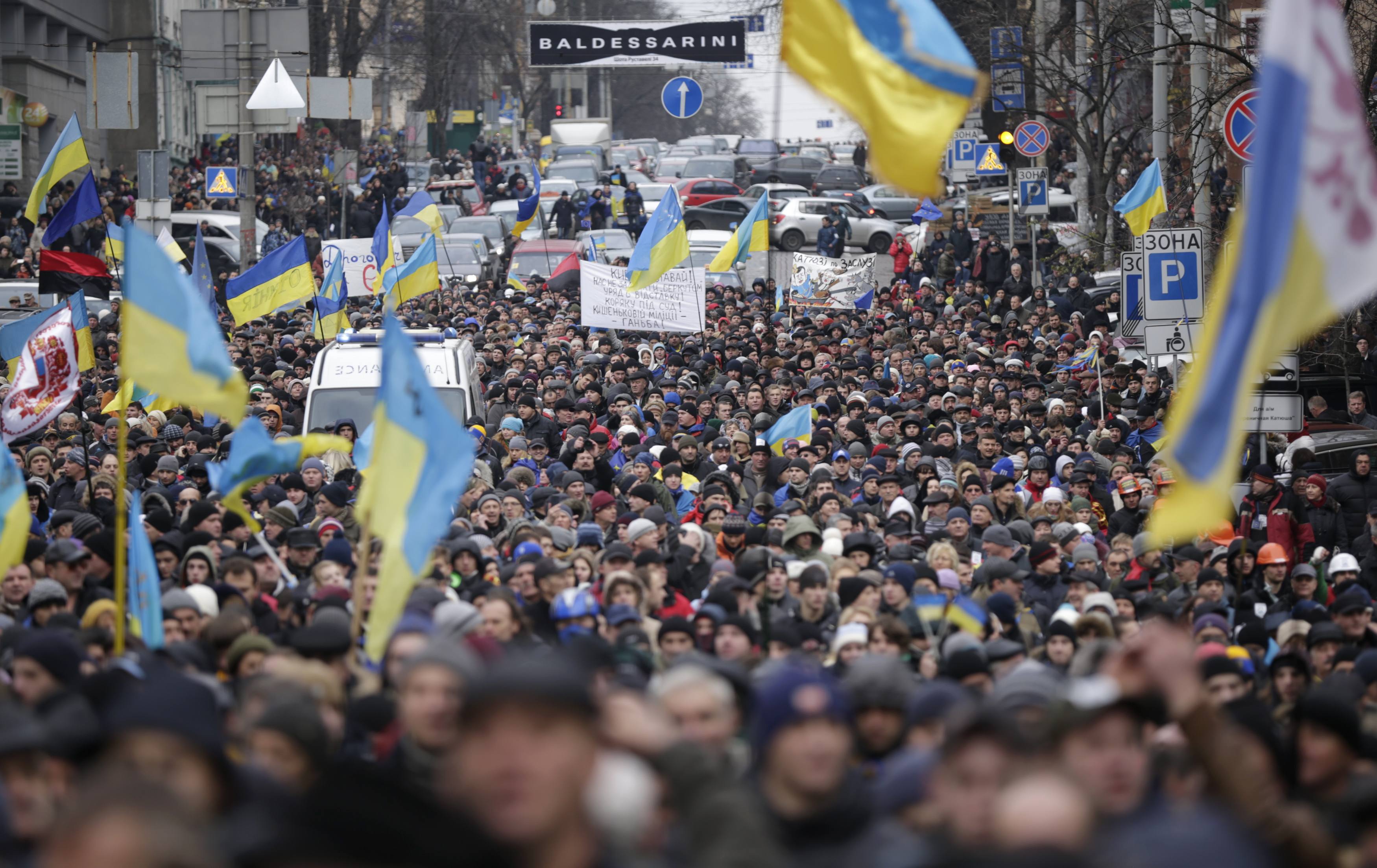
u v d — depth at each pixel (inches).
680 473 2042.3
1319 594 1569.9
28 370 1859.0
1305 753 712.4
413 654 721.6
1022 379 3046.3
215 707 562.6
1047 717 585.6
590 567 1376.7
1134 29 4037.9
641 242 2933.1
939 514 1823.3
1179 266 2220.7
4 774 630.5
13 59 6727.4
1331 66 713.0
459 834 381.4
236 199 6643.7
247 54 4101.9
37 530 1605.6
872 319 4077.3
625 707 554.3
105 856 360.8
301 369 3034.0
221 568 1286.9
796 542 1497.3
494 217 6053.2
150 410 2401.6
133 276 948.6
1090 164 4980.3
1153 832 479.8
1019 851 406.6
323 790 384.8
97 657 949.8
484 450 2244.1
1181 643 562.3
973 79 844.6
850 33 865.5
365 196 6427.2
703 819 514.6
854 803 587.2
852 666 819.4
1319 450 2364.7
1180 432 700.0
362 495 971.3
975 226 6087.6
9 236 5167.3
